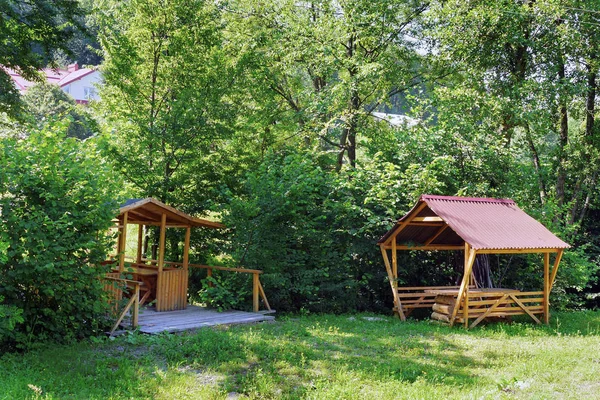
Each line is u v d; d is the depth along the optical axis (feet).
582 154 86.94
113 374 27.89
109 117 61.21
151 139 59.00
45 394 24.30
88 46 65.00
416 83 85.25
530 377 30.45
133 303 39.40
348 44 88.74
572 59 79.10
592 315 60.59
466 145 64.23
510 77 77.92
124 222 43.70
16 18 56.44
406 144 64.95
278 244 53.83
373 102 90.68
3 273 31.45
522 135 81.71
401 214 57.47
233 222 52.39
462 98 73.41
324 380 28.60
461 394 26.53
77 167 34.24
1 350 31.22
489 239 47.29
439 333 44.11
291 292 54.80
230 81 63.67
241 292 50.21
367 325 47.16
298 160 58.90
